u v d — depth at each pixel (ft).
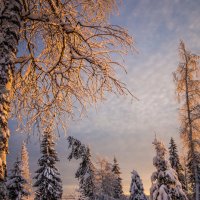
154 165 64.90
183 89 64.90
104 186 150.20
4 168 11.12
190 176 107.96
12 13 13.51
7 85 12.17
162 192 61.26
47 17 15.07
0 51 12.51
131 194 107.96
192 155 59.67
